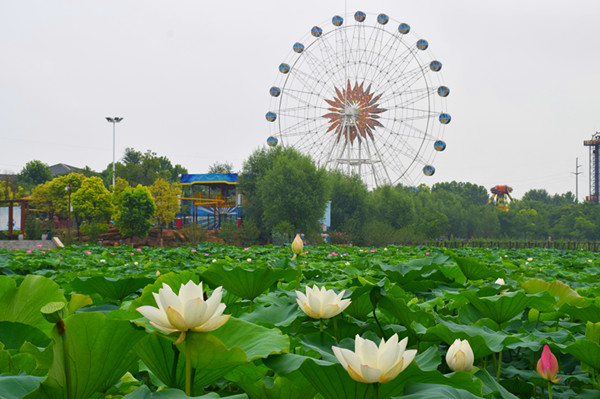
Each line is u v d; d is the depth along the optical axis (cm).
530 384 321
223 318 200
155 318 198
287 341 229
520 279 686
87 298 358
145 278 552
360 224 6081
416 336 334
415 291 605
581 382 328
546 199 16400
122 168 9669
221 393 287
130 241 5338
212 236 5525
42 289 311
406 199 6344
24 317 305
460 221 9044
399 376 202
